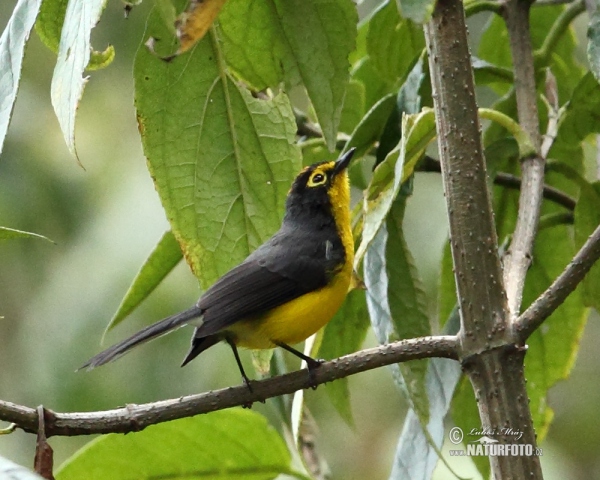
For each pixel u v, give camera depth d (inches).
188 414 277.7
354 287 363.3
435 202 577.6
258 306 340.8
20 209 554.3
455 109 263.6
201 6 254.8
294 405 320.5
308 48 311.3
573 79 435.8
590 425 606.5
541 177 303.6
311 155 419.5
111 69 598.5
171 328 335.9
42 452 249.1
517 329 260.4
